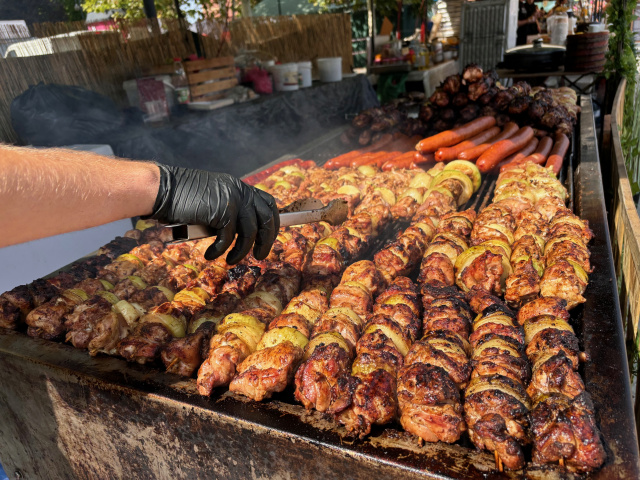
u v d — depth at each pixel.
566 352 1.66
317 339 1.85
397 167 4.40
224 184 1.80
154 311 2.12
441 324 1.96
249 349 1.91
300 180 4.14
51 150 1.50
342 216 2.48
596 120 9.79
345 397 1.53
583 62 8.30
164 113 5.95
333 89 9.41
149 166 1.67
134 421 1.88
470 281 2.35
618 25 8.41
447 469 1.36
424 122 5.57
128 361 2.00
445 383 1.54
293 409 1.66
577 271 2.13
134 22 6.93
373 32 12.97
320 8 15.38
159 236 3.06
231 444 1.69
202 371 1.77
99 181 1.44
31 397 2.17
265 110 7.59
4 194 1.21
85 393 1.95
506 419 1.43
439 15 15.49
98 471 2.17
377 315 1.98
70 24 6.20
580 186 3.38
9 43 5.50
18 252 3.82
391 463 1.40
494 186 4.05
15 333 2.30
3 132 5.31
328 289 2.42
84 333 2.08
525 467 1.35
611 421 1.41
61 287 2.53
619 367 1.61
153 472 1.97
